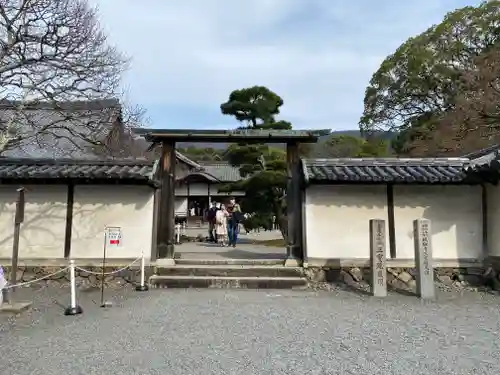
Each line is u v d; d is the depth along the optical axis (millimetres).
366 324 5734
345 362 4207
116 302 7250
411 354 4473
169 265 9258
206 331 5344
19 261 9070
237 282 8727
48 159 9852
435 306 6973
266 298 7602
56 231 9297
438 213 9297
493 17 22984
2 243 9211
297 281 8680
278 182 16734
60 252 9234
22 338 5016
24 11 9250
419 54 25281
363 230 9250
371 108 29625
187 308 6730
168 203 9633
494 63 19047
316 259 9133
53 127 11023
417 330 5441
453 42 24266
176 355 4391
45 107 12031
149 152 15414
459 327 5605
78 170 9258
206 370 3957
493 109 19344
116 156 13734
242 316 6172
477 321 5945
